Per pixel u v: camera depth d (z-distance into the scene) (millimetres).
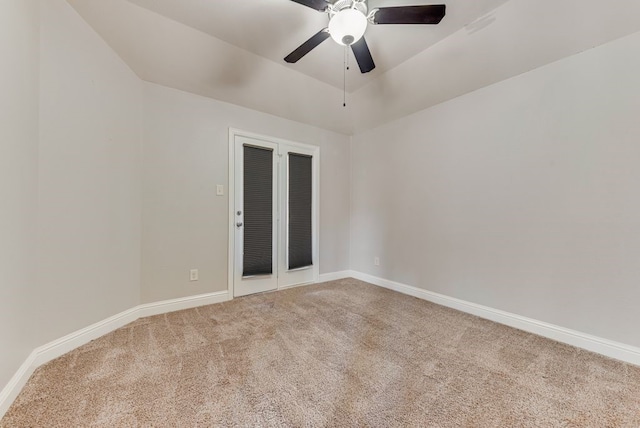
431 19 1719
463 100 2736
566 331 2051
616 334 1833
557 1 1762
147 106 2521
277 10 1982
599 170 1904
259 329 2260
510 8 1906
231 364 1725
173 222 2664
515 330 2281
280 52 2486
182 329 2240
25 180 1510
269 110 3289
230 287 3039
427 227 3109
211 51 2387
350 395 1441
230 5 1932
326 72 2828
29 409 1307
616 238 1838
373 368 1698
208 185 2881
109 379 1553
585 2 1704
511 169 2371
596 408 1353
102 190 2107
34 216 1615
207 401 1381
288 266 3562
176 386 1496
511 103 2363
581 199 1986
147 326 2289
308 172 3779
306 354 1862
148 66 2375
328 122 3771
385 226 3668
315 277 3852
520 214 2314
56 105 1761
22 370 1476
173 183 2662
